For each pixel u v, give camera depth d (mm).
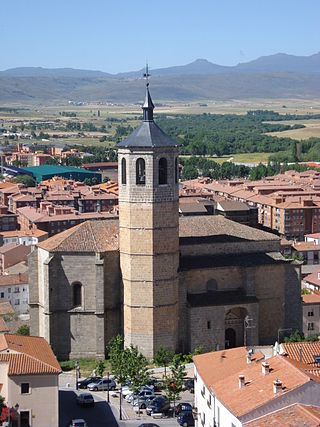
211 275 146375
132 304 138125
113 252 141375
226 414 86938
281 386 83375
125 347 140625
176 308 140875
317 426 76250
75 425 108375
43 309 143250
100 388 128125
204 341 143125
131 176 135625
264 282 150500
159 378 130000
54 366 106312
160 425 110875
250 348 108688
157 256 136875
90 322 142125
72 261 141000
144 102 137625
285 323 153125
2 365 104875
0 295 187500
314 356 98000
